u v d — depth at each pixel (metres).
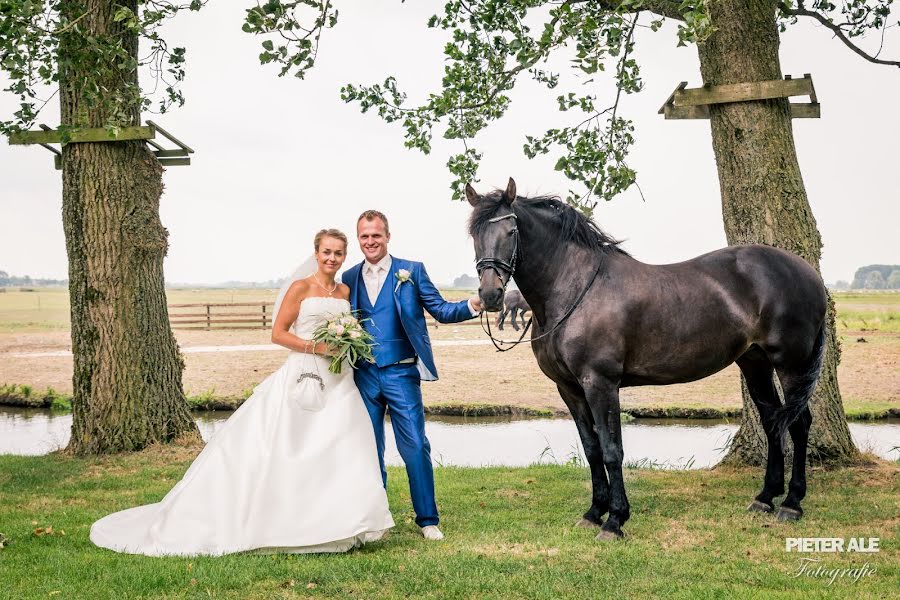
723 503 6.31
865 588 4.22
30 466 8.22
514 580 4.37
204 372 18.45
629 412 13.78
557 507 6.29
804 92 7.21
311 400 5.03
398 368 5.33
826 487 6.79
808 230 7.63
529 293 5.59
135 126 8.56
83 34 7.47
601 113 8.06
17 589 4.23
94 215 8.84
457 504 6.43
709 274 5.71
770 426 6.04
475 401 14.89
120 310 8.91
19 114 8.55
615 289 5.43
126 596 4.09
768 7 7.68
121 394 8.90
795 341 5.70
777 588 4.29
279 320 5.17
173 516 4.91
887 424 12.88
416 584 4.29
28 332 32.19
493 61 8.43
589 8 6.67
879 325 28.44
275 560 4.64
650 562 4.70
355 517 4.75
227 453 4.98
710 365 5.68
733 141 7.71
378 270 5.37
